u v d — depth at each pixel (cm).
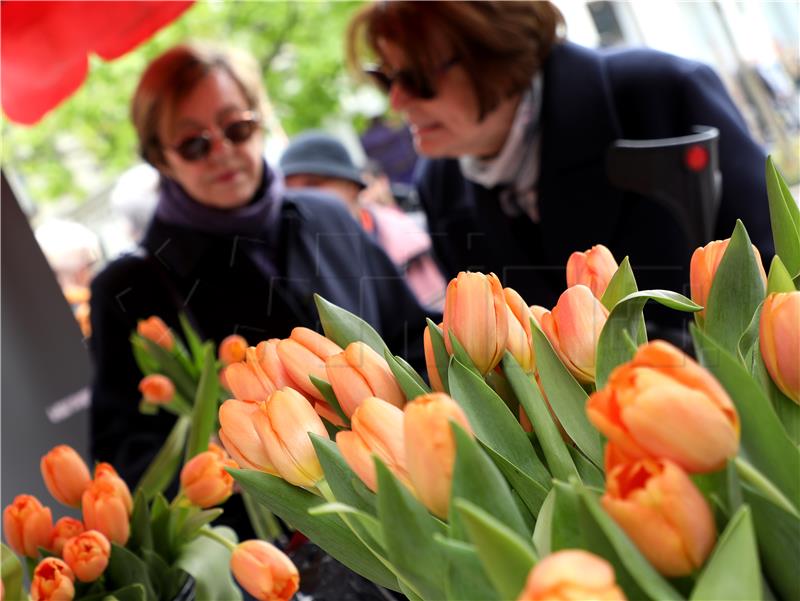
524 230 136
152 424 121
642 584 30
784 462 34
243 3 564
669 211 100
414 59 131
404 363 47
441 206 152
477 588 33
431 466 35
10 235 119
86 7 131
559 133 128
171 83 128
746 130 129
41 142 517
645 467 31
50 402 120
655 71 133
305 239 74
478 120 133
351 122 581
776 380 39
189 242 74
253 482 44
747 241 43
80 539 63
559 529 34
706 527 31
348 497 41
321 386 45
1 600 57
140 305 95
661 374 31
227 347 76
